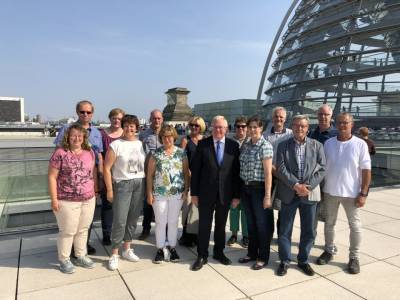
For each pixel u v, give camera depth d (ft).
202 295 11.96
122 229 14.38
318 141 15.20
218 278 13.34
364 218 21.80
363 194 13.93
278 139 16.56
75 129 13.50
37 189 23.15
